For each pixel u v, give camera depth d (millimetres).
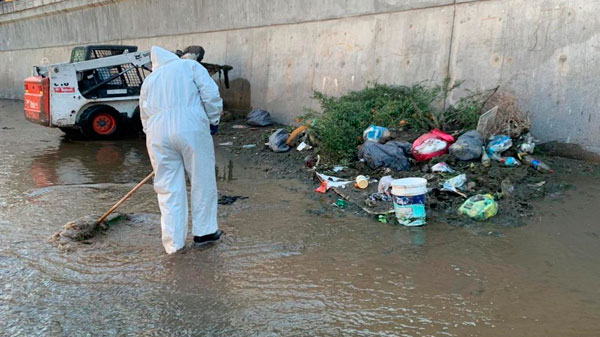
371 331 3135
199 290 3703
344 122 7293
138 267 4109
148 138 4332
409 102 7562
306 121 8539
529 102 6898
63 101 9836
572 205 5137
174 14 13891
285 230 4883
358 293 3615
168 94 4242
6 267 4129
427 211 5172
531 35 6863
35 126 12875
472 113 6934
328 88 9844
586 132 6375
